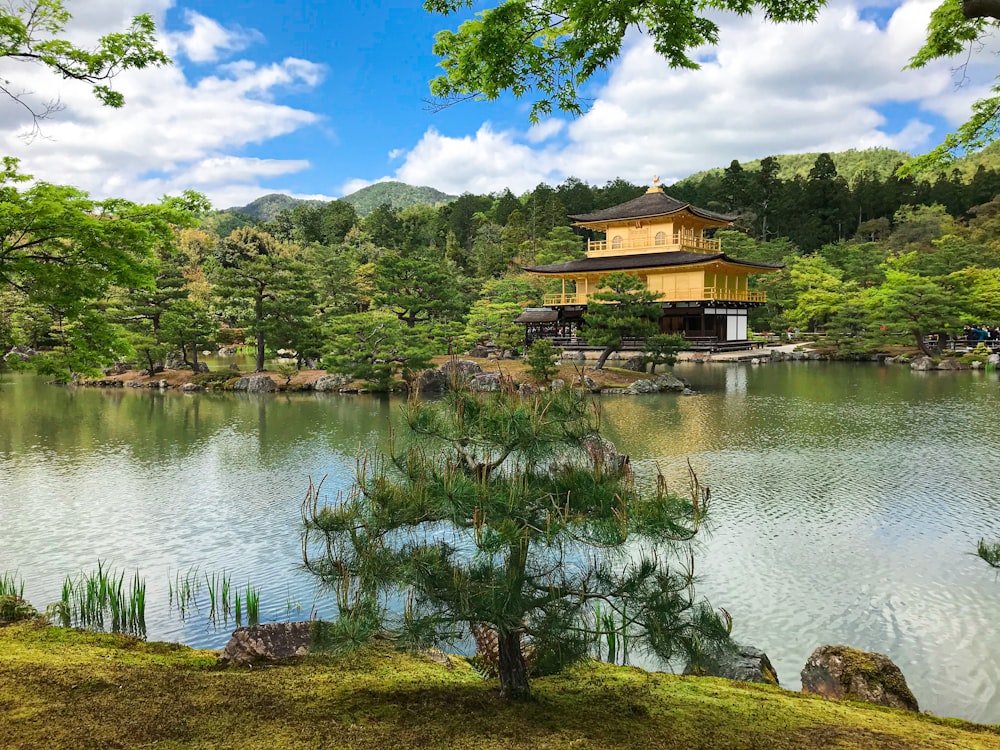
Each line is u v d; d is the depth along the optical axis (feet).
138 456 89.92
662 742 18.86
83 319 47.98
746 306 247.29
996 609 41.47
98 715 20.21
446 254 394.93
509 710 21.04
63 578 48.26
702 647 20.92
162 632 39.78
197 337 183.93
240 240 349.00
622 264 232.73
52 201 40.88
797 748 18.88
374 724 19.71
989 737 21.75
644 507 20.95
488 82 37.70
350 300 266.16
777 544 52.80
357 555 21.27
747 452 86.07
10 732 18.85
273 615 41.98
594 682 25.44
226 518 62.28
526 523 20.29
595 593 21.27
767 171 449.89
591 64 34.35
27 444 98.48
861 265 299.38
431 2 35.32
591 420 22.67
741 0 31.91
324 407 133.49
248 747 18.01
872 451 86.22
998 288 199.72
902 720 23.03
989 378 163.53
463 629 20.74
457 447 22.26
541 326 250.78
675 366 201.87
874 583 45.42
